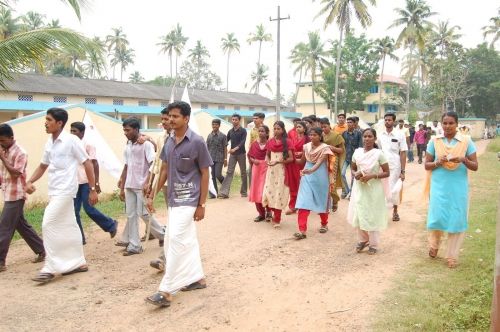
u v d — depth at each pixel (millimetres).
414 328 4027
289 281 5379
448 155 5602
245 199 11062
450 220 5602
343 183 10805
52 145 5492
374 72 45469
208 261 6168
